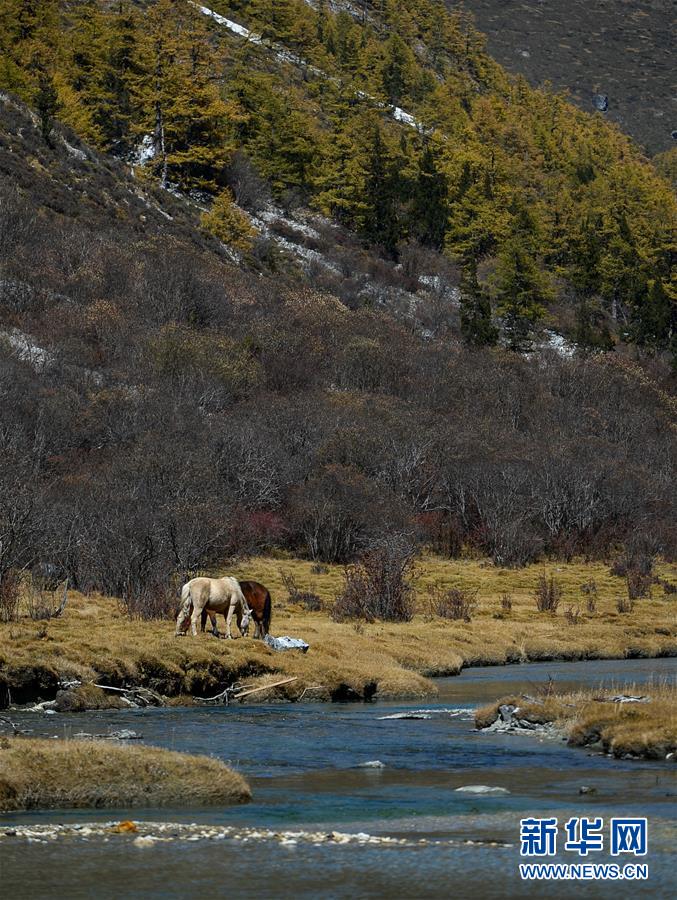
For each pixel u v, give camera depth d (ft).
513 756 93.91
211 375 463.83
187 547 267.18
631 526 412.77
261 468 386.11
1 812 71.77
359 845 62.85
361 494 369.91
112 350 481.46
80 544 234.38
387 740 103.14
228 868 58.03
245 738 103.71
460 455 425.69
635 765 89.61
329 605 252.01
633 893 54.85
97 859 59.57
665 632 244.42
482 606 272.92
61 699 123.03
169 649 140.26
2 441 340.59
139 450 351.87
